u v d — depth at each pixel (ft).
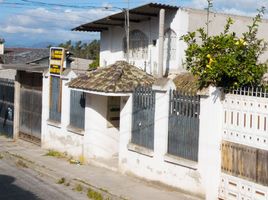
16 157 45.21
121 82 36.50
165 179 32.35
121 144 37.11
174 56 61.46
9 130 58.75
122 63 39.88
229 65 26.07
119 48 73.20
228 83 27.09
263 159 25.04
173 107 31.73
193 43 28.45
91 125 40.70
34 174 39.22
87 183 34.24
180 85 35.32
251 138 25.70
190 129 30.27
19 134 57.11
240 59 26.71
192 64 28.30
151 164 33.73
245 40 27.22
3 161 45.16
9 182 36.06
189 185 30.19
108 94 35.50
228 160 27.12
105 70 39.75
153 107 33.81
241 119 26.30
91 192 31.91
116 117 41.45
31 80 54.08
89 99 40.70
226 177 27.27
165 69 62.49
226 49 27.07
